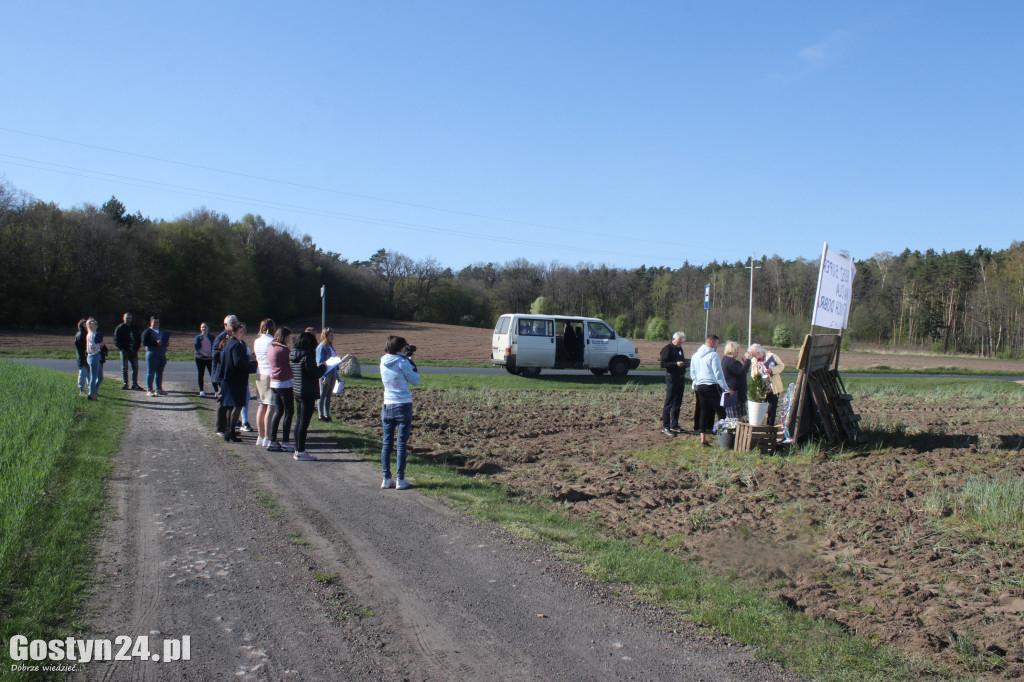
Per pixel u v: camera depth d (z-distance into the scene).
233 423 9.83
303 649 3.84
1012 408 16.66
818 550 5.80
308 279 80.75
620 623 4.31
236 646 3.84
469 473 8.81
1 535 4.99
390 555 5.46
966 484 7.16
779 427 10.33
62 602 4.22
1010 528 6.07
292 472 8.23
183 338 44.91
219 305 64.81
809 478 8.21
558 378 23.31
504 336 23.14
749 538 6.07
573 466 9.19
